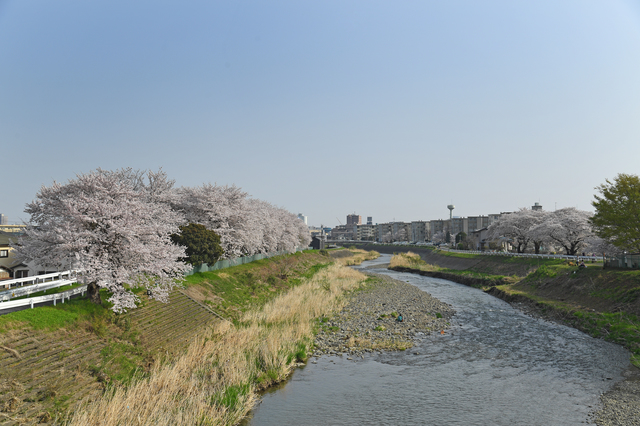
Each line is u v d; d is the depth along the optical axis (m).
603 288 35.19
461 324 32.94
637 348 24.08
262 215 65.56
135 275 23.17
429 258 113.44
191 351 20.91
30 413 13.08
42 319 18.55
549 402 17.41
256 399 17.80
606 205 38.28
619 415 15.93
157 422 13.88
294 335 26.48
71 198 23.08
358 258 123.75
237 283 42.06
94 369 17.03
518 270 60.69
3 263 34.16
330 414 16.41
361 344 26.28
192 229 40.25
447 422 15.66
